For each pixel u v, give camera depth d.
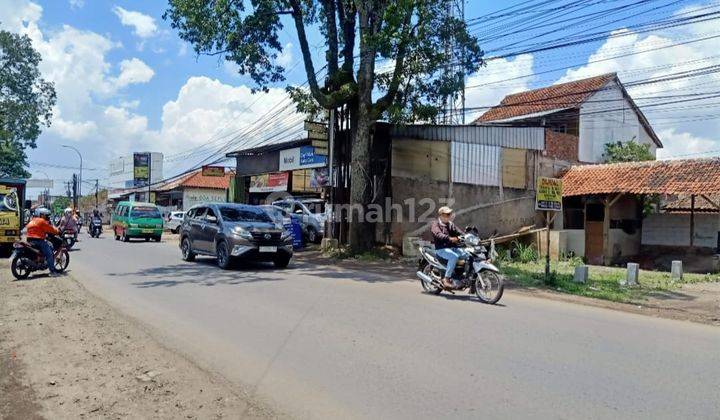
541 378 5.17
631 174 21.20
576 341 6.63
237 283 11.27
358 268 14.84
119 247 22.27
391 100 17.27
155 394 4.77
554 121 30.05
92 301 9.19
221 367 5.52
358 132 17.70
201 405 4.51
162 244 24.72
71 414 4.36
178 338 6.66
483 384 4.99
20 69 39.66
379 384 5.00
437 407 4.44
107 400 4.64
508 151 22.39
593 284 12.87
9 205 16.91
